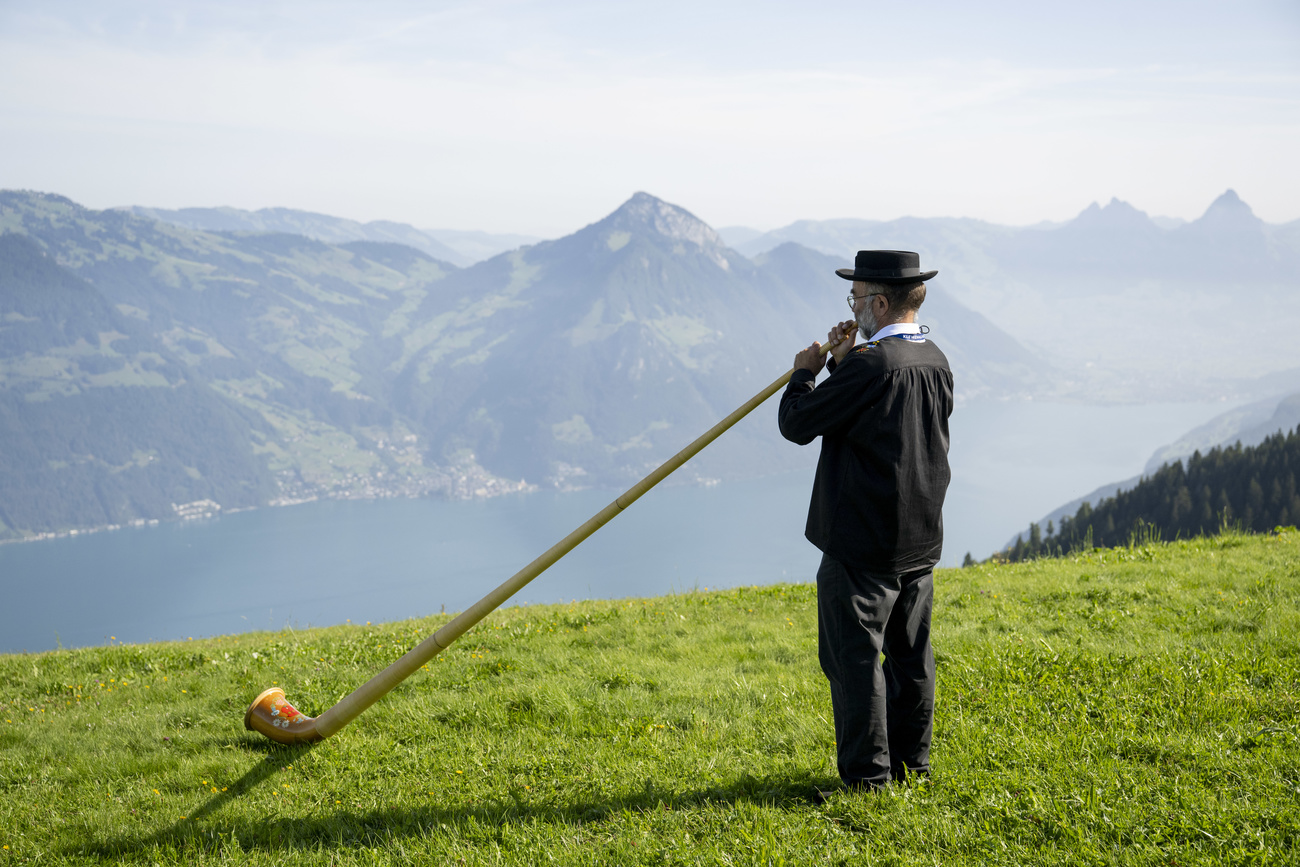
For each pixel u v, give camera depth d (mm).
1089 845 3008
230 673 7273
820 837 3264
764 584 10570
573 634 7984
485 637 8008
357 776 4484
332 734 4672
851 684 3477
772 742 4547
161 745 5324
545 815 3805
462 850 3498
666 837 3432
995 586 8742
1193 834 3014
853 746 3541
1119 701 4504
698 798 3830
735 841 3262
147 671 7742
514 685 6078
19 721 6168
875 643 3441
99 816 4184
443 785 4281
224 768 4773
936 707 4730
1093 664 5145
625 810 3725
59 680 7430
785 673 5961
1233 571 8133
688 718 5078
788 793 3793
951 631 6734
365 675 6773
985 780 3604
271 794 4336
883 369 3240
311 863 3543
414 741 4988
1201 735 3938
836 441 3424
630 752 4547
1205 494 101438
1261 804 3158
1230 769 3520
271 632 11531
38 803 4434
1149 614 6785
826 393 3299
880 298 3494
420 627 9531
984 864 2975
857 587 3402
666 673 6184
